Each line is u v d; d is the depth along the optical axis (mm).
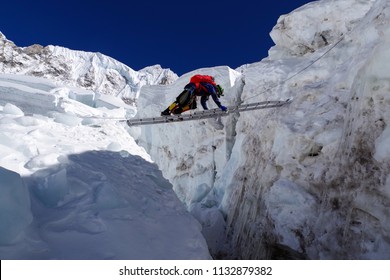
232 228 9211
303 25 11555
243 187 9406
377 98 5195
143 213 3711
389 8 6492
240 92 13859
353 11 10508
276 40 13094
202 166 15453
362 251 4848
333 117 6816
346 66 7617
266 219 7234
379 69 5160
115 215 3270
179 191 17062
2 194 2326
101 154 5145
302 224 6309
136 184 4555
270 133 8555
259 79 11664
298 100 8172
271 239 6934
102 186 3529
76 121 6723
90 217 3002
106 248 2664
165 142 18438
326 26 11039
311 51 11570
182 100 5875
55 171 3508
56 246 2486
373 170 5020
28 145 3979
